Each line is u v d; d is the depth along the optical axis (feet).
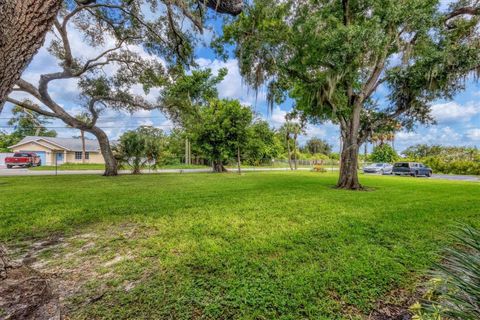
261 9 23.30
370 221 14.17
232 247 10.19
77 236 11.65
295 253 9.56
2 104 5.11
